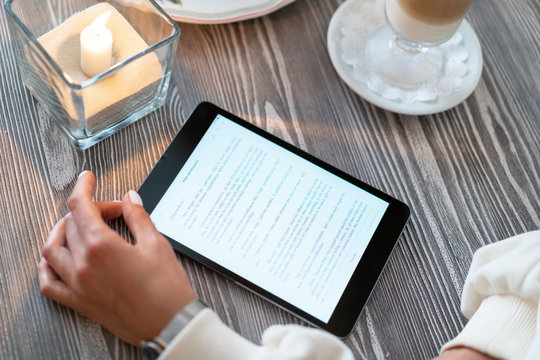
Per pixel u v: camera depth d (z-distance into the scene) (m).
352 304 0.62
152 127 0.69
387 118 0.74
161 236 0.58
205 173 0.65
